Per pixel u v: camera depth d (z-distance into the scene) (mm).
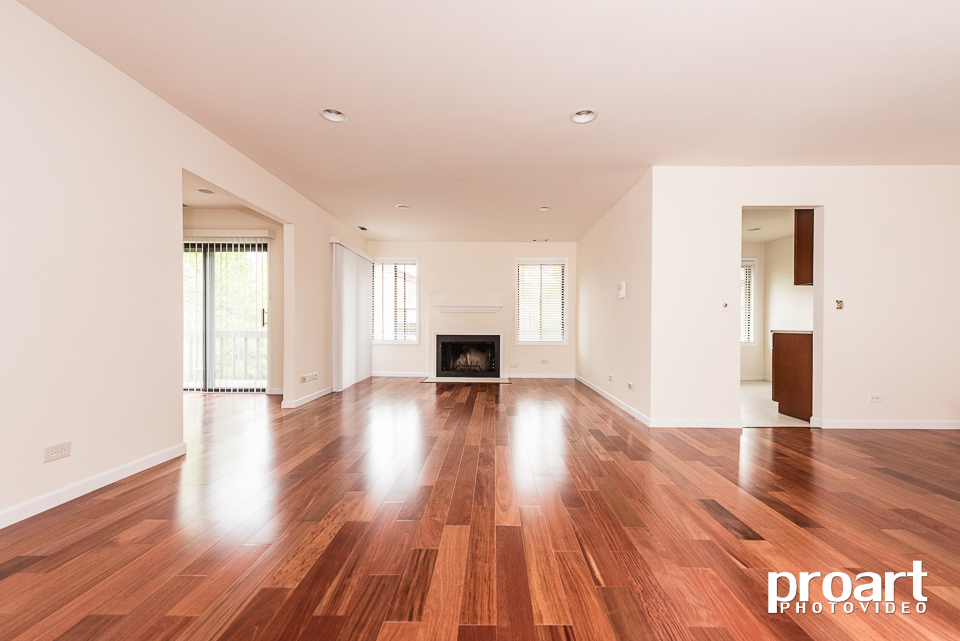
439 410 5160
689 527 2148
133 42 2438
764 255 8266
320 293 6023
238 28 2303
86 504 2379
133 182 2834
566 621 1443
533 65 2621
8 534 2021
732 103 3070
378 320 8469
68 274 2418
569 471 2992
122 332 2770
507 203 5684
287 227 5160
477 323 8156
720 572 1749
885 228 4340
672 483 2770
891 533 2098
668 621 1448
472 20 2225
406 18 2209
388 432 4074
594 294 6797
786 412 4961
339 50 2486
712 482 2791
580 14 2176
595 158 4117
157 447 3086
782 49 2449
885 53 2486
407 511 2320
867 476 2920
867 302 4355
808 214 4566
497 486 2697
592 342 6945
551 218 6480
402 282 8445
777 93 2934
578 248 8109
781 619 1462
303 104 3113
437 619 1447
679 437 3939
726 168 4340
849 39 2359
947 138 3668
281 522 2176
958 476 2928
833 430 4262
